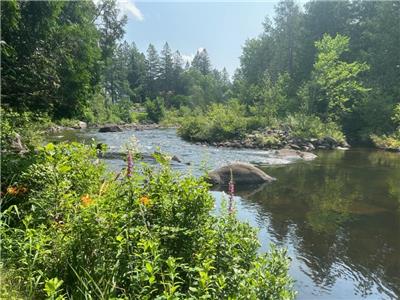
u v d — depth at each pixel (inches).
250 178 493.4
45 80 522.3
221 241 142.7
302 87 1378.0
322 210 373.7
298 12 1964.8
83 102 653.9
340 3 1541.6
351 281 228.5
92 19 947.3
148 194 147.6
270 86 1502.2
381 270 244.2
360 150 952.3
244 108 1427.2
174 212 142.1
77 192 175.3
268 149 879.1
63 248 135.2
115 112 2092.8
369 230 317.1
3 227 144.5
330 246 280.4
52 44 574.2
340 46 1240.2
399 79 1269.7
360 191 460.8
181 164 589.0
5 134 290.5
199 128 1086.4
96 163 204.8
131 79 3545.8
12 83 506.6
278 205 389.1
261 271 130.0
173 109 2534.5
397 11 1331.2
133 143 179.8
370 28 1409.9
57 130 1163.3
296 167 633.0
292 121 1111.0
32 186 188.1
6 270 126.7
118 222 133.1
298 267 244.1
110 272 124.3
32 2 532.4
